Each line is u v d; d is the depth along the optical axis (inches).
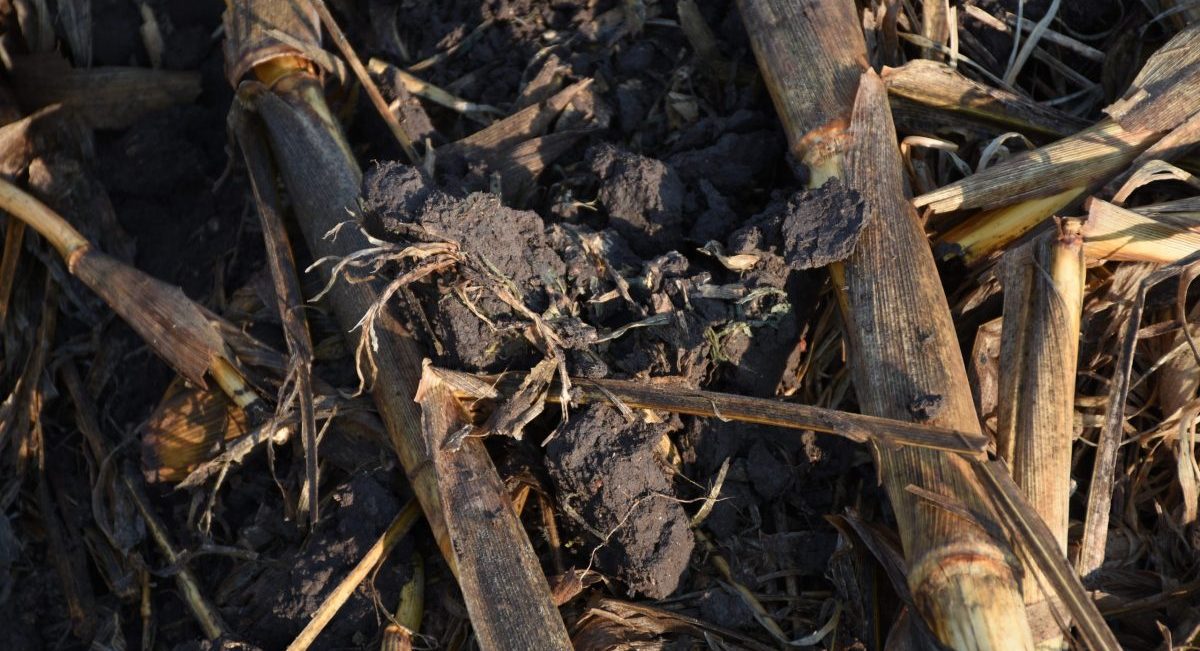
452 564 17.2
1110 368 18.2
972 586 15.4
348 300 18.7
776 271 17.9
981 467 16.1
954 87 19.1
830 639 17.1
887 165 18.1
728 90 20.6
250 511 19.7
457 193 19.5
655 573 17.0
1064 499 16.4
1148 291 18.0
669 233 18.8
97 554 20.4
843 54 18.9
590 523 17.3
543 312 17.8
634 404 17.1
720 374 18.1
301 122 20.1
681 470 17.8
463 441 17.3
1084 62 20.3
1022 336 17.1
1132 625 17.1
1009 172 18.2
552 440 17.3
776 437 17.9
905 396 16.6
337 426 19.1
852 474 18.1
